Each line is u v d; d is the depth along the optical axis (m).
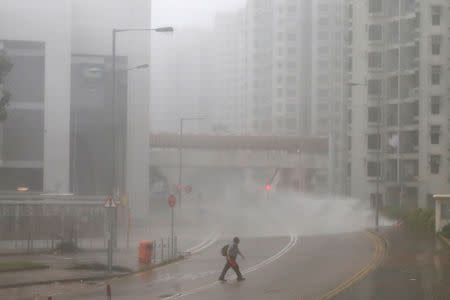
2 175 53.31
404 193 68.44
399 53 69.88
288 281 23.14
